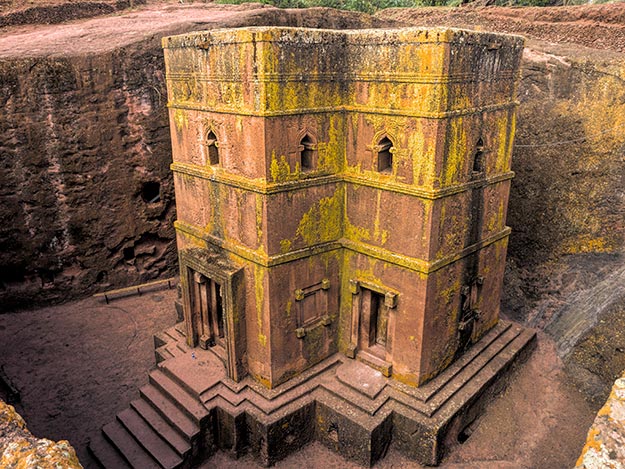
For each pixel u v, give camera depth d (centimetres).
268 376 991
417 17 2117
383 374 1029
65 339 1352
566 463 987
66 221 1456
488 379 1058
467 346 1116
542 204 1357
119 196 1502
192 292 1110
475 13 1892
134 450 971
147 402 1049
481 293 1119
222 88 915
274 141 873
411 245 930
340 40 922
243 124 889
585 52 1384
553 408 1117
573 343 1238
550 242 1355
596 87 1266
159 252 1631
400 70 861
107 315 1465
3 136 1328
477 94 920
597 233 1280
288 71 859
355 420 941
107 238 1526
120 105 1430
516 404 1119
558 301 1320
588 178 1287
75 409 1105
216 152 1002
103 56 1381
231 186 955
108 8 2075
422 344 959
